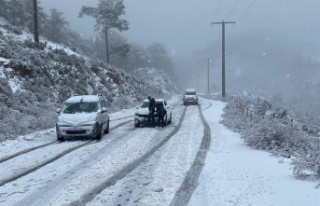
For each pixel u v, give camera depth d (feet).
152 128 68.44
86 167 35.91
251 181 29.60
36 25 118.52
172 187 28.53
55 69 106.63
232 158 39.04
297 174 30.27
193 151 43.50
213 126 70.13
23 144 50.42
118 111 112.88
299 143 44.45
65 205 24.80
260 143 44.62
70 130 53.01
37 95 85.56
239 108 98.78
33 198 26.43
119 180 30.86
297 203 23.82
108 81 137.08
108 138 56.13
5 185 29.96
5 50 94.68
